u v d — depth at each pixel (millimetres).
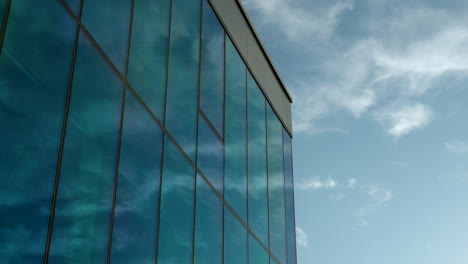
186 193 16703
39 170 10344
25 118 10188
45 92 10805
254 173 23656
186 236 16281
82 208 11391
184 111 17484
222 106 21141
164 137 15734
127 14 14516
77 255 11039
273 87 29047
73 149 11383
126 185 13242
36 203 10156
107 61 13180
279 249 25484
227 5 23578
